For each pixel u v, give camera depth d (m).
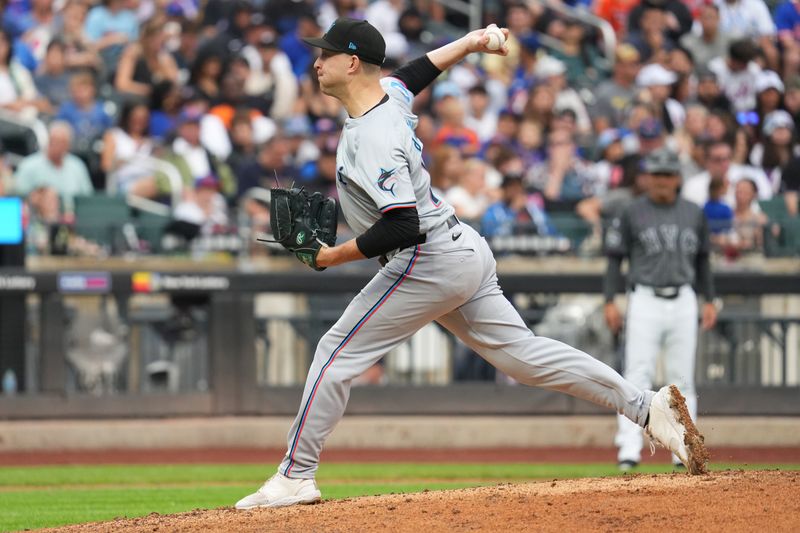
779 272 43.62
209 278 42.59
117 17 61.50
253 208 51.59
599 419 42.62
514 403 43.16
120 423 41.84
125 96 58.75
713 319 33.59
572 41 63.22
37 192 49.16
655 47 61.56
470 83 60.44
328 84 18.45
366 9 63.00
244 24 61.56
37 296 42.72
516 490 19.30
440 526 16.59
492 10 63.72
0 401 41.56
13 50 58.25
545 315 42.97
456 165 52.28
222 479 33.41
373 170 17.89
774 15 63.19
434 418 42.91
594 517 16.58
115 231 47.44
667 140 56.69
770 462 36.28
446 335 43.56
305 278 42.88
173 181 53.38
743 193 51.41
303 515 18.03
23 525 23.52
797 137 58.69
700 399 42.69
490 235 47.06
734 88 59.28
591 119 58.75
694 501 17.19
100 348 42.50
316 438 19.28
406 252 18.53
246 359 42.88
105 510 26.06
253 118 57.34
